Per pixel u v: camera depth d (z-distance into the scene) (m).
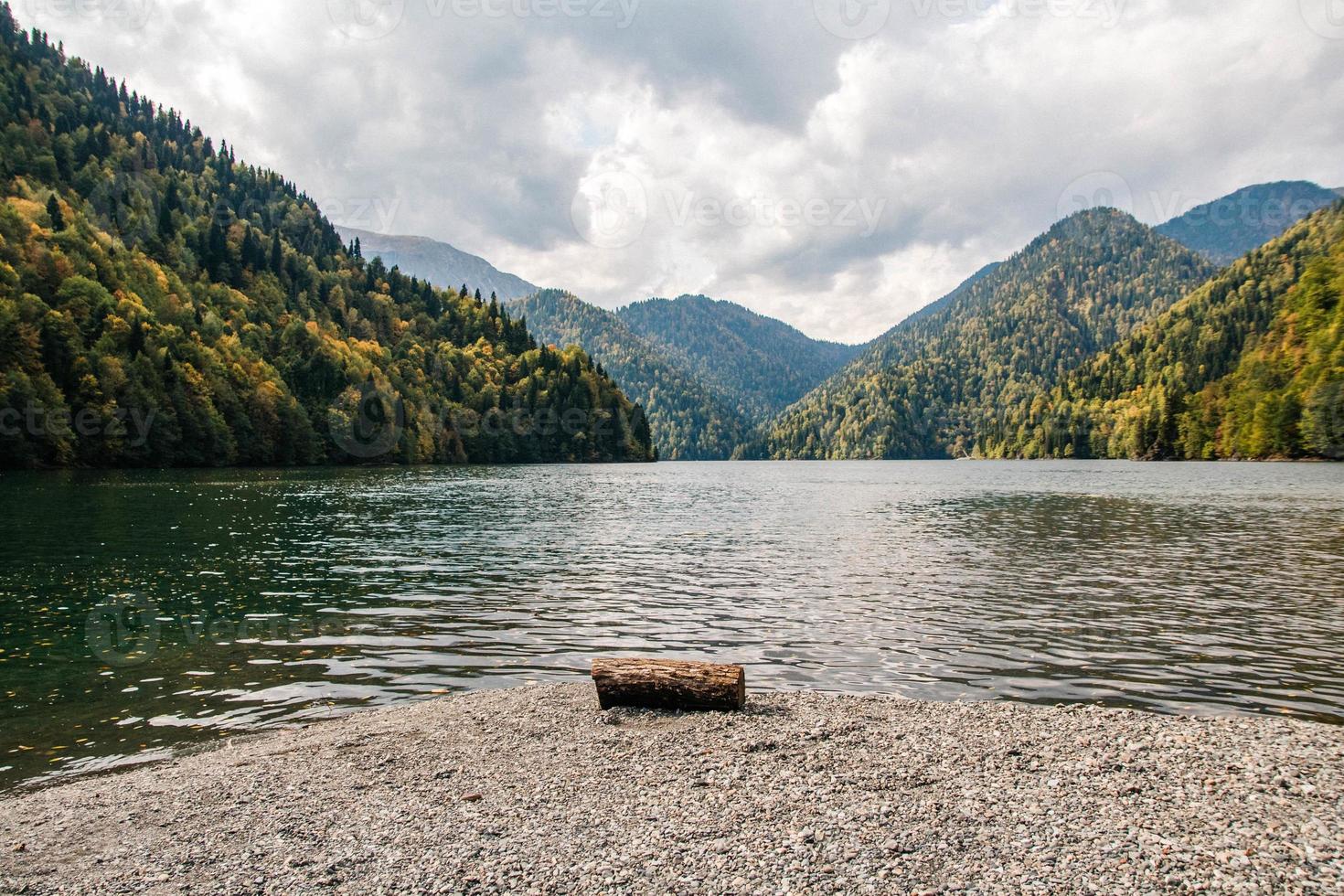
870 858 7.37
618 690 13.01
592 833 8.10
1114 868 7.09
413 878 7.18
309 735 12.04
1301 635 18.42
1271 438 134.62
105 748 11.63
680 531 42.12
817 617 20.77
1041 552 33.25
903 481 109.56
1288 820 8.12
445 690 14.69
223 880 7.25
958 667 16.02
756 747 10.89
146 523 41.78
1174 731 11.48
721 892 6.75
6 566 28.31
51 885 7.24
